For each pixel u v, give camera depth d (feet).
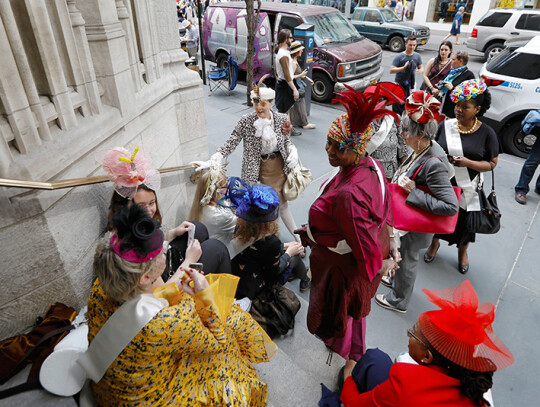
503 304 10.69
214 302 4.37
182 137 11.35
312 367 7.66
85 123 6.51
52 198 5.53
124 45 7.57
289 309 8.13
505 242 13.25
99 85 7.16
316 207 6.11
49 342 5.31
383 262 6.75
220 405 4.47
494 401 8.12
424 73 19.86
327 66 25.46
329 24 27.35
